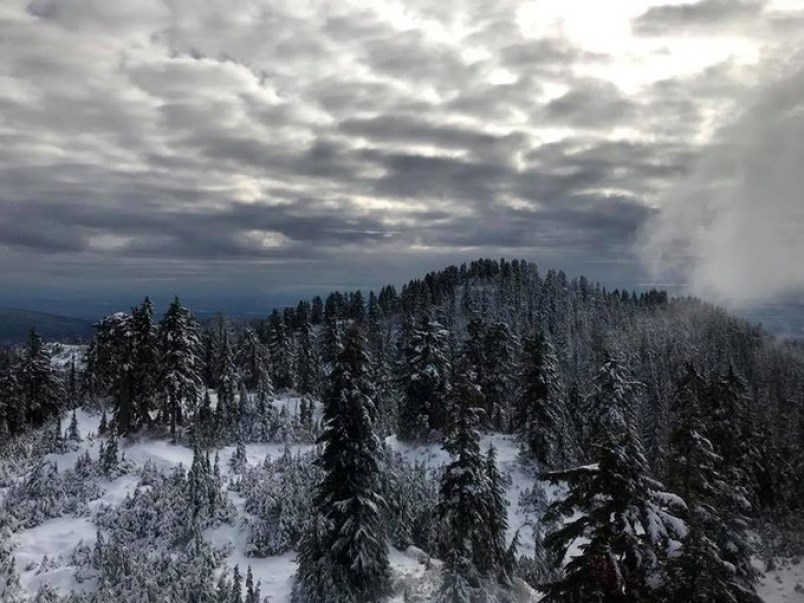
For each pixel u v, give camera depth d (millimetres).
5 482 40500
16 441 52031
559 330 125688
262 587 30312
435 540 37406
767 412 70438
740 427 38781
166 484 39219
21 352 67938
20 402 62094
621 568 11461
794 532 38594
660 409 69688
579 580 11969
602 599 11516
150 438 50375
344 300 130750
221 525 35875
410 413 57156
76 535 33594
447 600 26953
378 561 29609
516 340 77625
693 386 40875
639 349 131250
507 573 31156
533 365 54062
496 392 62625
